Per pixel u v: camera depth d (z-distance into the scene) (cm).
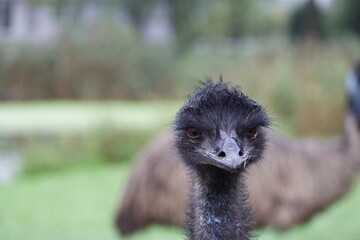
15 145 2528
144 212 1134
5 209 1717
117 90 3662
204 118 554
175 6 5862
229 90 564
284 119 2509
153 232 1409
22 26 5481
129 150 2397
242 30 6606
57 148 2405
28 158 2308
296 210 1149
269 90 2531
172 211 1110
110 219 1595
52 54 3728
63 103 3597
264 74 2650
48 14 5422
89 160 2372
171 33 5928
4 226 1562
